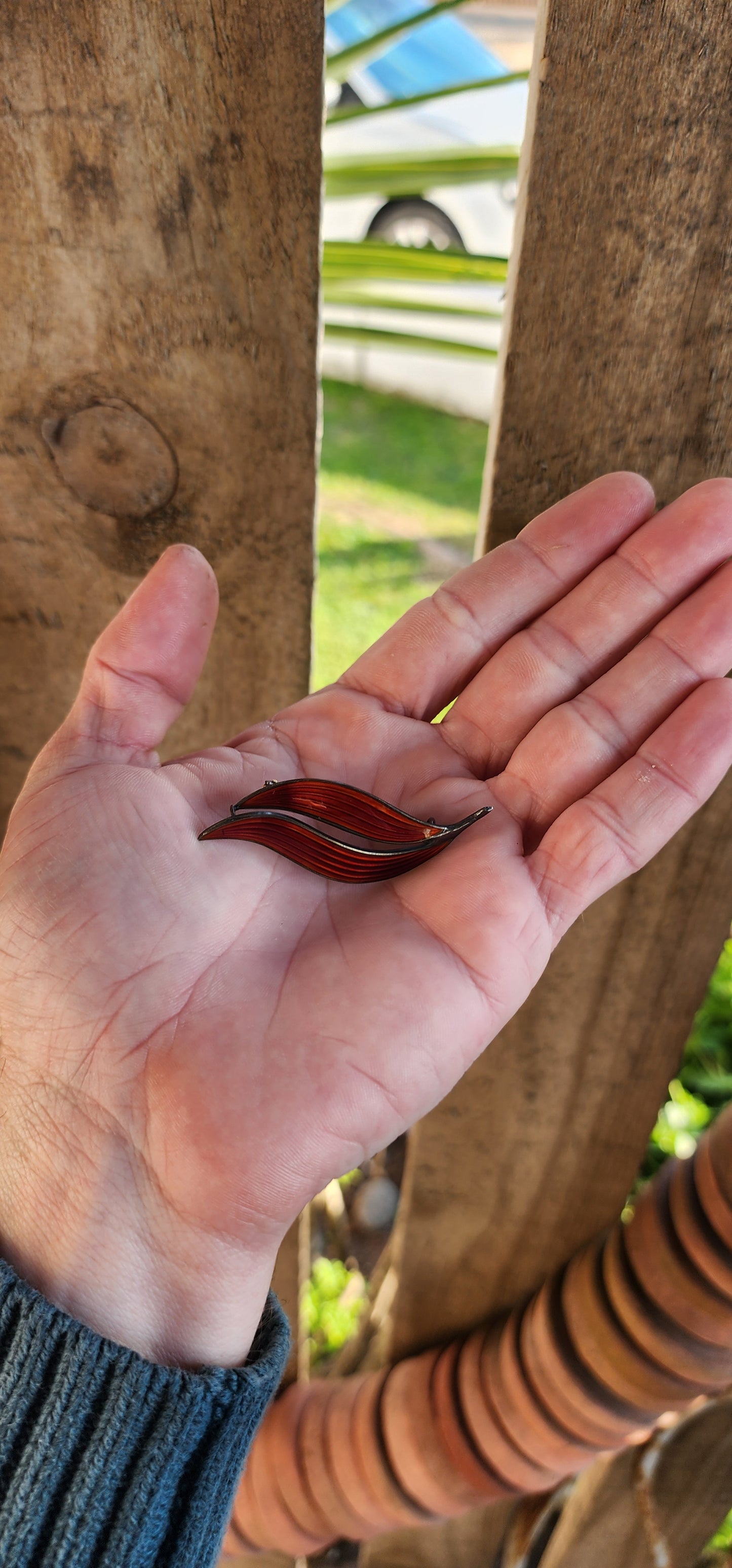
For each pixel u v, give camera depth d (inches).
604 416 8.3
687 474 8.5
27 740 10.6
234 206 7.7
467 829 8.6
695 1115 19.2
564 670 8.7
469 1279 12.5
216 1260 7.5
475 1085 11.0
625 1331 9.7
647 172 7.3
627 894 9.7
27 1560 6.4
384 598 33.3
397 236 47.8
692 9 6.7
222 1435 6.8
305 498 9.0
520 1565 13.0
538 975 8.3
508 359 8.1
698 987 10.2
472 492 40.3
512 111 42.6
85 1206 7.4
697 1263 9.0
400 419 45.7
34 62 7.2
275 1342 7.6
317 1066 7.5
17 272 8.0
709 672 8.2
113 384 8.5
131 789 8.2
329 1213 19.3
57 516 9.2
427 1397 11.5
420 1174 11.7
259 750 9.2
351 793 8.5
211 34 7.0
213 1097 7.4
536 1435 10.5
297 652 9.9
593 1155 11.5
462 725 9.1
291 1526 12.1
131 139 7.5
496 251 47.3
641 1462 11.4
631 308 7.8
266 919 8.3
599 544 8.4
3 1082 7.8
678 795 7.9
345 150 43.4
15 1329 6.7
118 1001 7.7
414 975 7.8
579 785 8.5
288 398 8.5
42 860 7.9
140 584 8.9
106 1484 6.5
